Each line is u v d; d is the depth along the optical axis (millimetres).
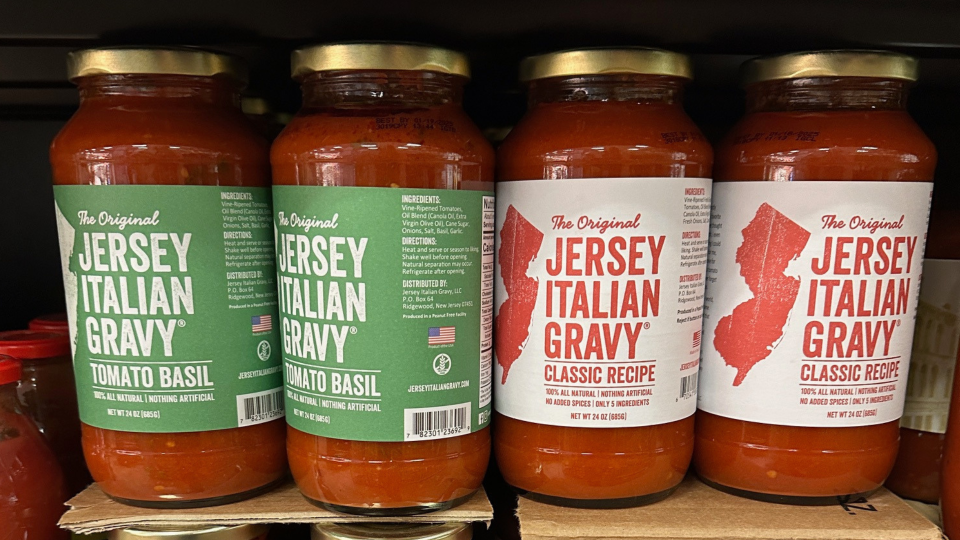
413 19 606
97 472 631
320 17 608
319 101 588
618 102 591
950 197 862
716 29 629
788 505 645
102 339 602
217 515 609
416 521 599
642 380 602
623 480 611
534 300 606
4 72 729
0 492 624
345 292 562
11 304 950
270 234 638
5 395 646
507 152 618
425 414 585
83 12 595
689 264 608
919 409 726
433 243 563
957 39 627
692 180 597
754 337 625
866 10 604
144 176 572
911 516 627
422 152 549
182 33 631
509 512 727
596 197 573
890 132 591
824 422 618
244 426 632
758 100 646
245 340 625
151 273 584
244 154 609
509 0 594
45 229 941
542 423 617
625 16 610
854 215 587
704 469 686
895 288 609
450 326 583
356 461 585
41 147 925
